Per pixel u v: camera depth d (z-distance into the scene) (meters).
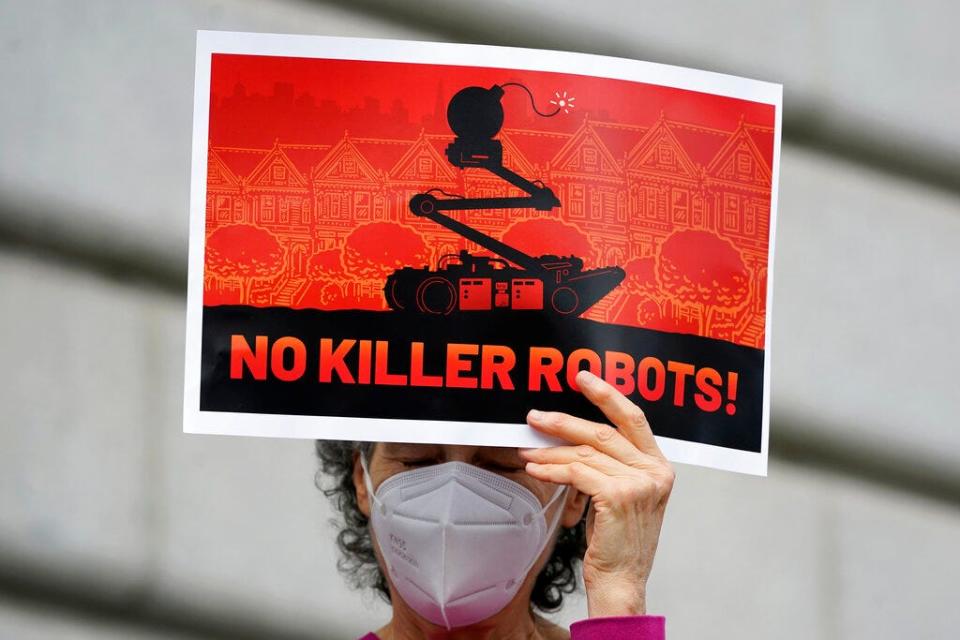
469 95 5.86
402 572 6.31
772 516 9.98
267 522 9.36
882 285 10.43
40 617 9.20
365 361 5.77
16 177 9.45
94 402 9.36
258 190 5.80
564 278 5.83
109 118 9.55
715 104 6.03
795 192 10.36
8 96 9.52
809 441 10.16
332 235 5.79
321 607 9.31
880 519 10.20
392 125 5.83
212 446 9.40
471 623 6.33
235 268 5.78
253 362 5.75
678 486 9.85
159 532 9.30
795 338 10.25
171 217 9.52
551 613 7.16
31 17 9.58
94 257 9.47
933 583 10.21
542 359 5.80
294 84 5.83
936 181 10.55
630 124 5.94
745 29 10.27
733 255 6.00
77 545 9.25
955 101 10.62
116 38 9.61
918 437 10.31
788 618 9.90
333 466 7.29
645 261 5.90
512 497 6.19
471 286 5.80
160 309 9.47
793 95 10.34
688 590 9.74
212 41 5.83
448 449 6.24
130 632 9.23
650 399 5.87
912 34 10.59
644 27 10.06
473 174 5.84
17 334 9.37
